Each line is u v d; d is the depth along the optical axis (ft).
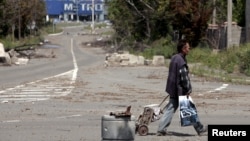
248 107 117.08
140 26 380.37
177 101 80.43
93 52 401.90
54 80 186.19
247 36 271.69
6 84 173.47
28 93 145.69
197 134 81.61
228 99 132.57
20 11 457.27
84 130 86.02
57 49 436.35
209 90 154.61
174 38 339.98
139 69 236.63
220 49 283.38
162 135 80.59
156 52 309.83
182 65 79.00
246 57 206.39
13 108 114.93
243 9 316.81
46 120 97.60
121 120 66.44
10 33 456.86
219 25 299.58
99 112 108.78
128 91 150.30
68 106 118.32
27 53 351.46
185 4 295.07
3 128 88.17
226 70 211.82
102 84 170.71
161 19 348.59
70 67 253.85
